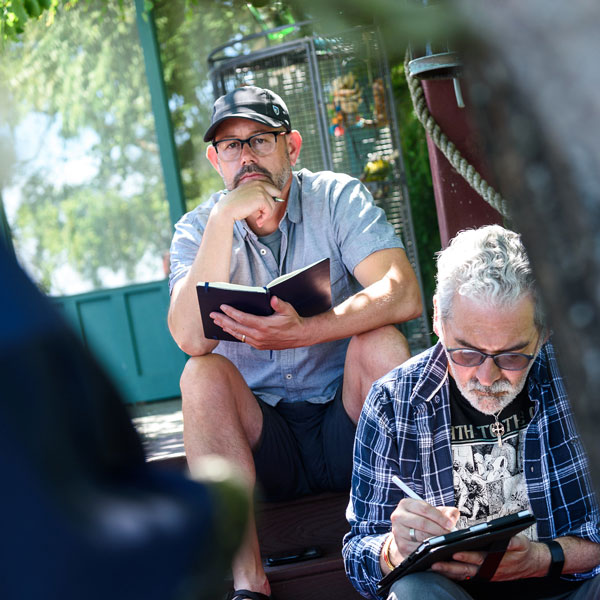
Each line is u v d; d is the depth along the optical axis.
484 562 2.52
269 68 7.59
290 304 3.59
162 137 8.20
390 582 2.56
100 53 8.15
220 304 3.58
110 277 8.34
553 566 2.63
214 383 3.58
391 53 0.65
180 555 0.70
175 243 4.26
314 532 3.97
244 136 4.04
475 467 2.79
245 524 0.79
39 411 0.65
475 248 2.61
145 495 0.73
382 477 2.82
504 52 0.64
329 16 0.64
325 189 4.16
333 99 7.45
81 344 0.71
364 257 4.01
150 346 8.38
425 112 4.65
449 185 4.85
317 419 3.95
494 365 2.61
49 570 0.64
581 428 0.77
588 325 0.70
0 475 0.64
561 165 0.65
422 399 2.78
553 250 0.70
